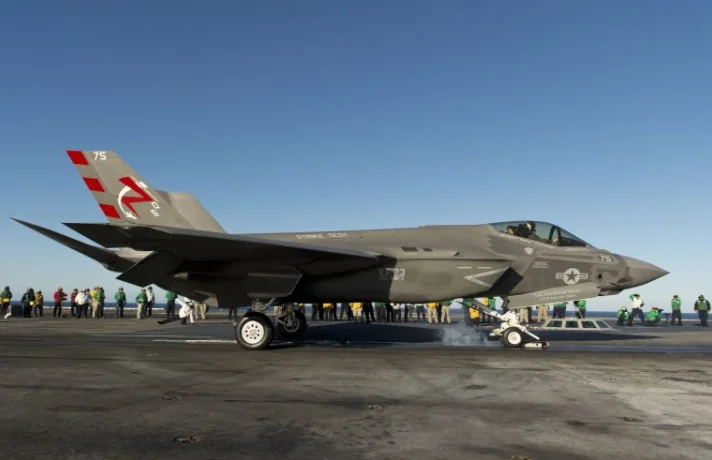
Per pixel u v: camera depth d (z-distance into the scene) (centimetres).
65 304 10281
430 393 655
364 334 1666
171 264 1184
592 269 1342
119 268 1452
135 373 801
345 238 1415
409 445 438
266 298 1216
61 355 1023
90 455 409
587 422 518
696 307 2650
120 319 2827
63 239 1302
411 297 1297
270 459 402
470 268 1275
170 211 1502
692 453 422
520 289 1354
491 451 424
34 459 399
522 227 1408
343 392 657
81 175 1505
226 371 825
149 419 518
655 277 1356
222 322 2514
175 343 1302
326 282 1312
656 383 739
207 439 452
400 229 1434
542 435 471
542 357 1041
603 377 789
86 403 588
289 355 1047
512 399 622
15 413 541
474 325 2314
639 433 479
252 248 1130
